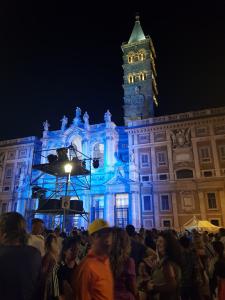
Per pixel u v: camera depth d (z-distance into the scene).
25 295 4.39
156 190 50.62
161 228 47.78
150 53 70.38
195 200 47.94
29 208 56.00
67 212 24.62
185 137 52.50
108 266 5.13
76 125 61.41
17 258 4.55
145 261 9.01
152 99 64.94
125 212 51.16
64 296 7.19
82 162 29.08
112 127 58.81
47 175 58.03
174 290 6.17
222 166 48.44
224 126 50.62
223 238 14.73
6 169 63.69
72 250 7.93
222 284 8.75
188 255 9.09
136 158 54.22
